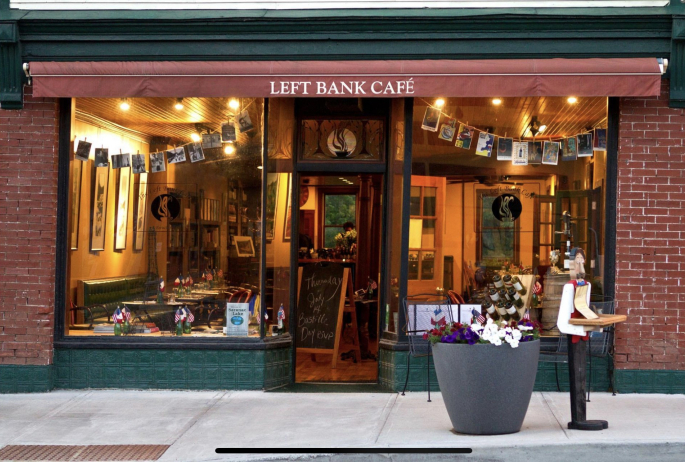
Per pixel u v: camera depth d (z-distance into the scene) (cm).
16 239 849
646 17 789
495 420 655
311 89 805
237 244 875
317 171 912
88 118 880
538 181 869
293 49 821
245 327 870
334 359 957
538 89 797
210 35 820
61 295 863
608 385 842
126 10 835
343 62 811
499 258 870
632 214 830
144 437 680
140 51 827
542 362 848
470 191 870
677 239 827
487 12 801
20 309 848
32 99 852
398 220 874
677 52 802
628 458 627
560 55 809
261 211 869
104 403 802
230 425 716
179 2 836
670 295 827
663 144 828
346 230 1104
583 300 695
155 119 881
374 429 692
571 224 864
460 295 868
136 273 880
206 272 874
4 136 851
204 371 859
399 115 872
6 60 830
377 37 812
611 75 792
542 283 866
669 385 826
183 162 880
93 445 659
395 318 877
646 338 827
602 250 849
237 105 874
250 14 816
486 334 649
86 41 827
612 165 841
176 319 873
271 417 744
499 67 798
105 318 872
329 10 827
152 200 880
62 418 745
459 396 656
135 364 859
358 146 907
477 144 871
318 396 835
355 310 1018
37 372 846
